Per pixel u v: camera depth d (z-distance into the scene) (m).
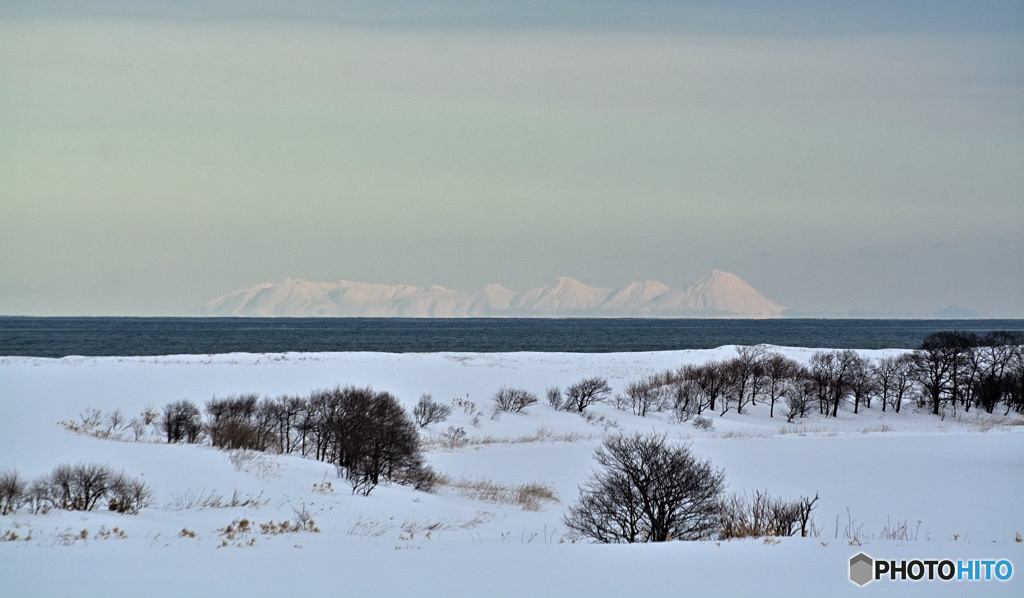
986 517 46.25
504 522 42.78
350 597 18.83
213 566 22.42
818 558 23.88
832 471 68.31
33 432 56.25
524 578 21.03
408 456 54.66
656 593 19.23
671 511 35.12
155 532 30.03
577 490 58.09
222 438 60.09
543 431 94.31
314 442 66.19
